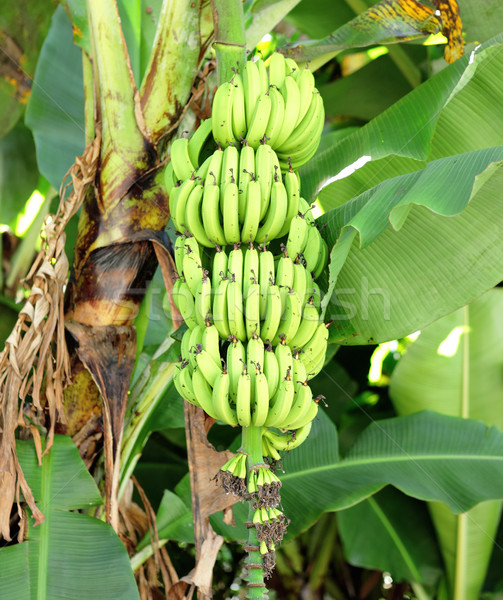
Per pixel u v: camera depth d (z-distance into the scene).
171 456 3.23
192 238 1.92
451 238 1.99
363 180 2.37
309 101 1.99
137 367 2.43
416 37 2.40
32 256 3.39
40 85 2.69
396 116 2.23
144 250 2.16
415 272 2.03
